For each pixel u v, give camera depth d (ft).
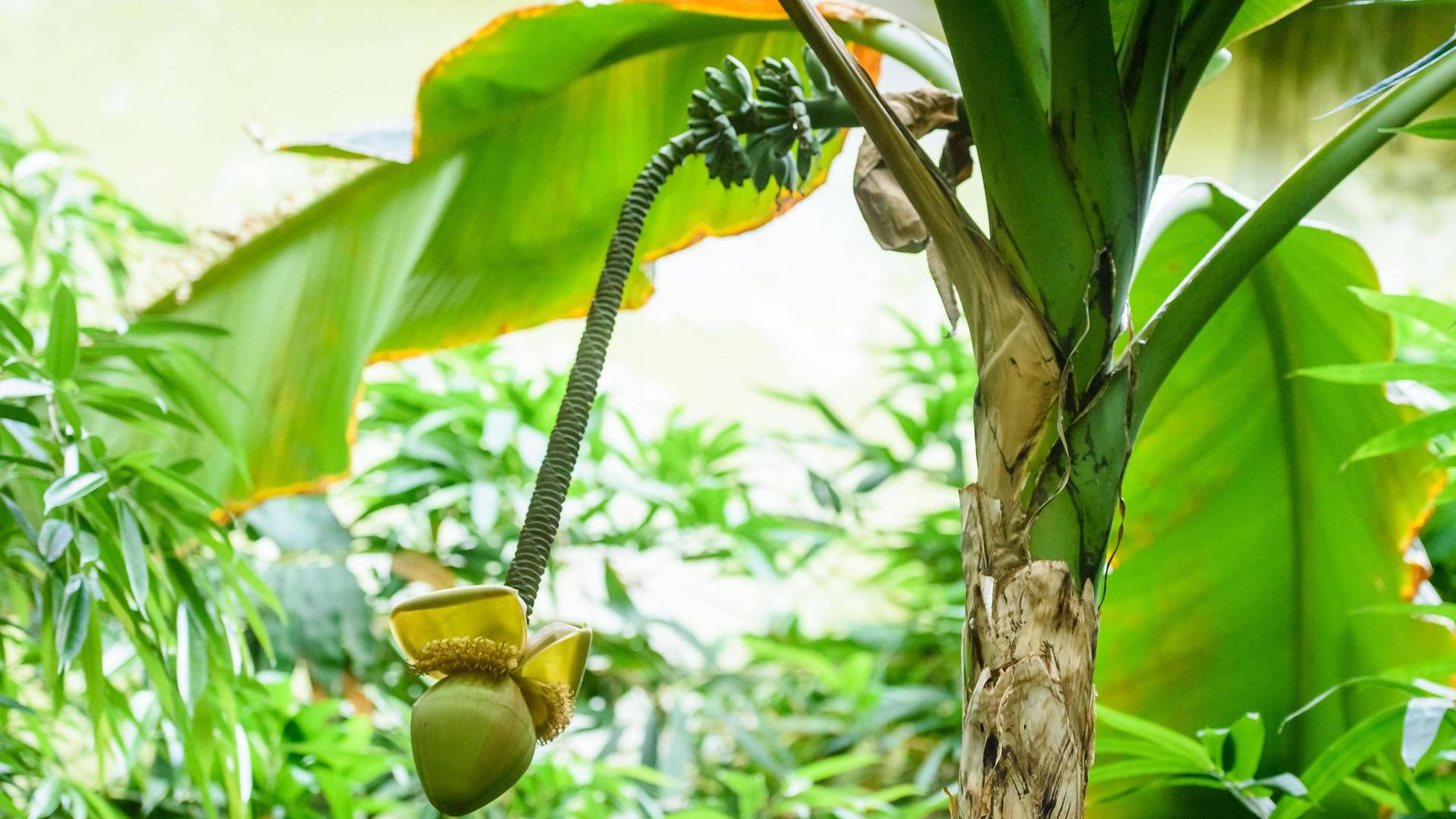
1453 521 10.40
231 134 20.57
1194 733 8.60
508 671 5.44
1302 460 8.56
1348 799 8.34
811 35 5.75
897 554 15.26
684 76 8.58
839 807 11.95
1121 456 5.90
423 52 21.62
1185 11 6.41
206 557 11.85
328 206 9.84
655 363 21.47
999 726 5.69
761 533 14.43
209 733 8.11
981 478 5.92
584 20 7.95
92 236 12.92
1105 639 8.82
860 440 15.23
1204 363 8.62
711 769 14.40
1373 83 23.34
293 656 11.74
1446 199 23.29
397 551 13.34
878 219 6.40
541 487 5.50
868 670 13.44
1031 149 5.87
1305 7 7.14
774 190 8.53
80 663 8.63
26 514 8.06
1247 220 6.16
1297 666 8.57
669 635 16.97
